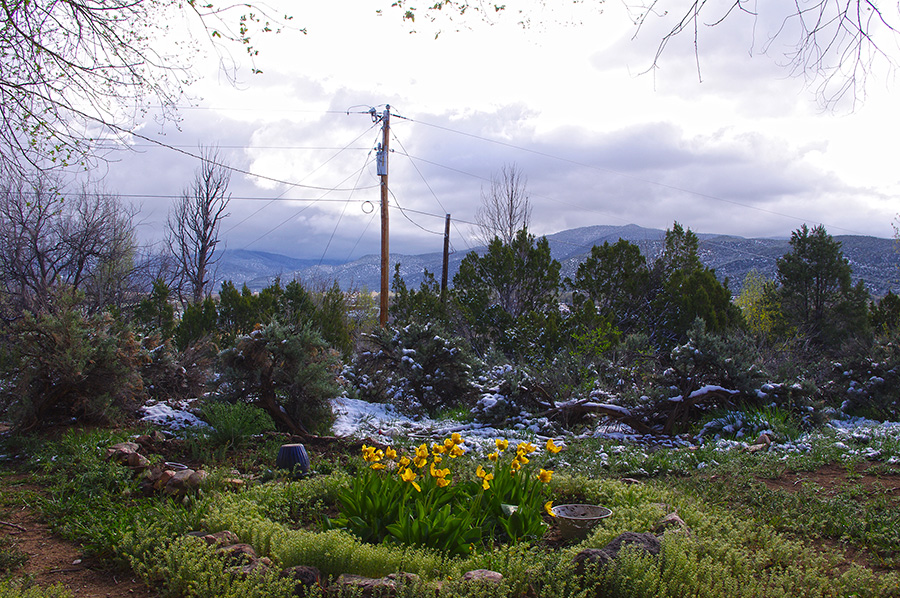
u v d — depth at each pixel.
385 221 22.66
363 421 11.20
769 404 10.82
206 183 30.75
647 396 10.87
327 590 3.35
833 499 5.77
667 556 3.56
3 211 18.03
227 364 9.75
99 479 6.00
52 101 6.54
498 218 31.55
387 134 22.72
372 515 4.41
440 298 22.59
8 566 4.15
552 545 4.49
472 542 4.13
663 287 22.06
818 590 3.54
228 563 3.65
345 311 24.50
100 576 4.01
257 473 6.73
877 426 10.58
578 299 21.53
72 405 9.00
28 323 9.01
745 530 4.61
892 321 25.11
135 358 9.89
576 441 9.45
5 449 7.91
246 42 6.62
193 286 30.14
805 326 27.39
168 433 8.79
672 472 7.30
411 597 3.17
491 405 11.00
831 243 28.19
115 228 22.33
